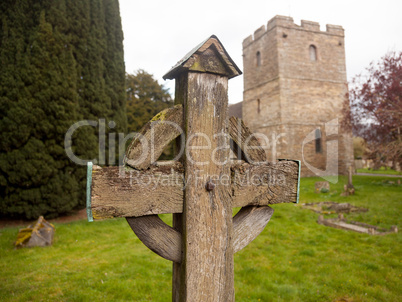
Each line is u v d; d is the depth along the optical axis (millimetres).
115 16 9586
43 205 7344
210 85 1577
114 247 5543
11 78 7109
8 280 3980
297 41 20609
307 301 3502
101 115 8688
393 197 9945
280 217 8023
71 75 7785
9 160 6992
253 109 22781
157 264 4594
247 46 23578
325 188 12141
